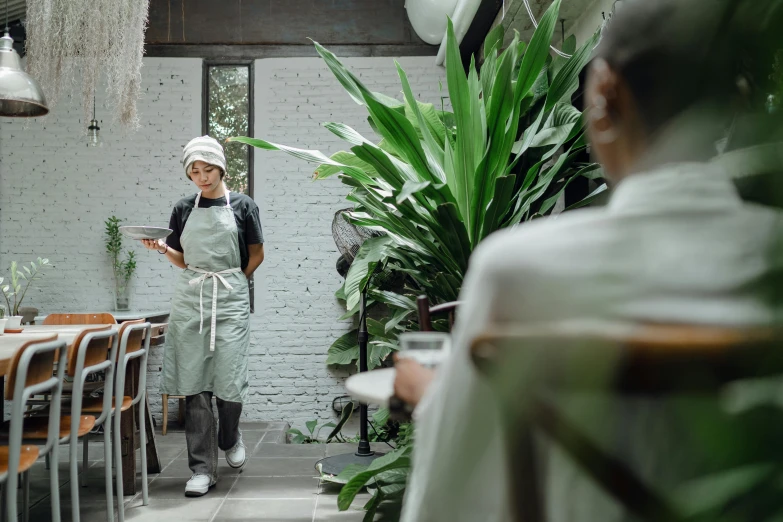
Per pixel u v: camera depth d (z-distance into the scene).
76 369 2.29
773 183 0.28
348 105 5.65
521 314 0.45
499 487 0.51
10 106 3.59
